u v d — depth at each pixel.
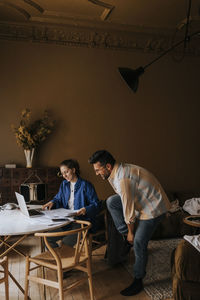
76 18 4.91
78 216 3.34
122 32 5.40
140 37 5.54
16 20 4.89
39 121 5.11
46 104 5.18
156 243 4.50
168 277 3.33
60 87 5.25
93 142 5.39
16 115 5.04
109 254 3.61
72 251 2.83
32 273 3.45
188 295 2.54
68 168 3.44
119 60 5.51
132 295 2.94
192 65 5.88
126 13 4.76
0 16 4.76
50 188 4.88
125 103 5.54
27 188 4.52
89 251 2.98
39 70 5.15
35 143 4.89
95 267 3.64
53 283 2.47
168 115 5.75
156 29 5.35
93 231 3.35
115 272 3.50
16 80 5.05
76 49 5.32
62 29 5.17
